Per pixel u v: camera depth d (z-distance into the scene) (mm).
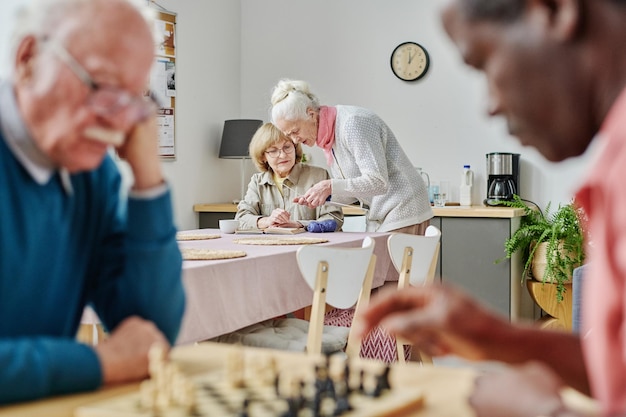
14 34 963
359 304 2738
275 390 864
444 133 5305
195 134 5426
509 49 616
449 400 878
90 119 930
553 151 637
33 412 866
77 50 918
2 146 989
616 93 585
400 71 5383
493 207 4902
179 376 851
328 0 5598
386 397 848
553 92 607
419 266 3105
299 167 3982
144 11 1007
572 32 587
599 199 560
